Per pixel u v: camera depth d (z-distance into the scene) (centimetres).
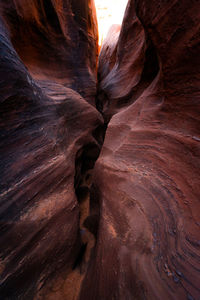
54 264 209
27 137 222
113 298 154
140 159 266
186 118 202
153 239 171
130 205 228
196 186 168
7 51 191
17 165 197
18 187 189
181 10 159
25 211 188
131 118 360
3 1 322
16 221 174
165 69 212
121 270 167
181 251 144
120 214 233
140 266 156
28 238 179
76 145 403
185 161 191
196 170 175
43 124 267
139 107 344
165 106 241
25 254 172
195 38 160
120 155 320
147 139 266
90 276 218
